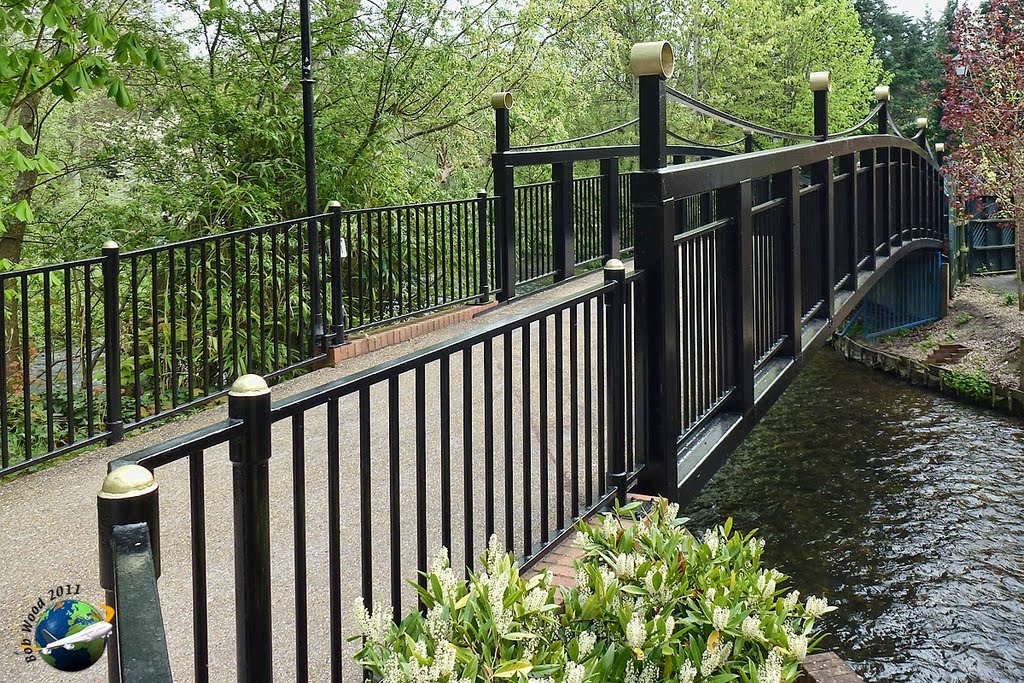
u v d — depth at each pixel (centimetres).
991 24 1551
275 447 458
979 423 1227
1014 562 820
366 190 996
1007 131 1530
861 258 822
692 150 1070
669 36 2855
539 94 1507
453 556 330
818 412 1301
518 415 492
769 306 527
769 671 227
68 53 614
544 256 866
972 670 660
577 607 245
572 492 339
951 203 1677
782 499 991
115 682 147
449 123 1232
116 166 1012
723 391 457
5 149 612
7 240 898
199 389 761
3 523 386
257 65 973
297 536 198
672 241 383
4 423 445
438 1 1095
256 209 885
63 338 829
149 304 759
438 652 198
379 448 454
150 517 139
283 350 812
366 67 1016
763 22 2900
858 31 3072
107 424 501
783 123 2952
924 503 961
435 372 599
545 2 1456
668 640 235
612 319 359
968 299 1777
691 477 397
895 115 3853
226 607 305
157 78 962
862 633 716
